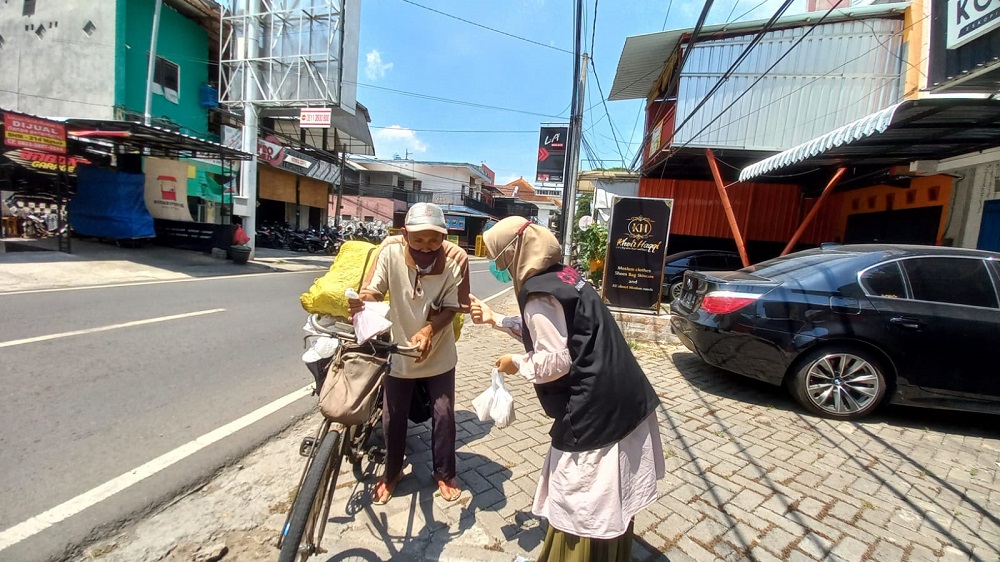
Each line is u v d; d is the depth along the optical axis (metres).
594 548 1.74
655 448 1.89
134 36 13.88
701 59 10.21
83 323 5.69
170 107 15.20
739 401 4.36
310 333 2.57
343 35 13.62
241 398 3.86
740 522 2.51
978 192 7.52
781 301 4.07
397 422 2.54
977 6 4.84
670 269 11.71
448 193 39.53
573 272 1.84
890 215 9.77
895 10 9.08
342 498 2.58
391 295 2.43
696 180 13.16
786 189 12.62
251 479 2.75
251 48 13.99
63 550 2.08
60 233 10.91
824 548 2.33
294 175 22.53
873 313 3.84
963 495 2.87
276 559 2.12
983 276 3.87
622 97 15.80
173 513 2.40
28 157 10.04
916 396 3.83
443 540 2.28
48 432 3.06
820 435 3.66
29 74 13.92
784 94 9.82
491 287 14.84
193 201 16.47
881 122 4.89
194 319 6.38
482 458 3.08
